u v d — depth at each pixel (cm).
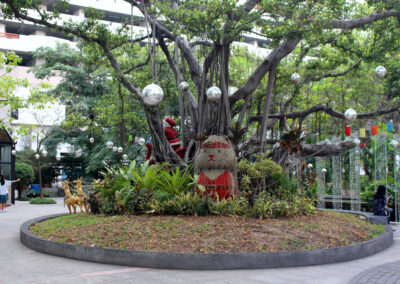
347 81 2114
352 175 1600
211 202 924
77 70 3017
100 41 1238
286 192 1121
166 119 1276
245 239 738
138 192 990
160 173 1075
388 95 1691
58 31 1215
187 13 1102
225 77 1166
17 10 1148
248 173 1049
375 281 584
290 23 1106
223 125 1150
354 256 762
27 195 3130
